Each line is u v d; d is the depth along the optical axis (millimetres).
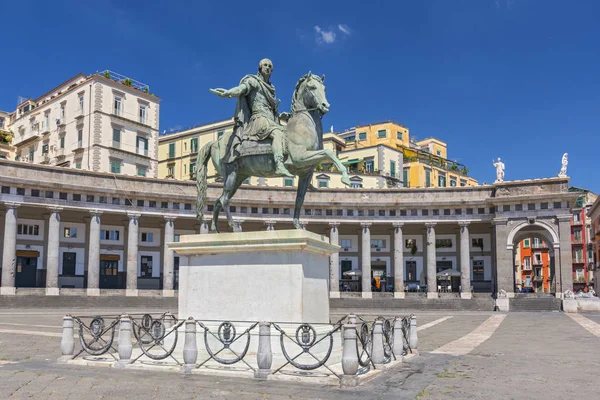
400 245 74562
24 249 66812
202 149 19188
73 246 71250
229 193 18219
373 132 112750
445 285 81625
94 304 59219
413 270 82500
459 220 73625
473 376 15211
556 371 16391
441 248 82312
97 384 13141
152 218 72000
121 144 78688
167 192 69750
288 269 15812
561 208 68562
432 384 13797
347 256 82688
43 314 43656
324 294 16953
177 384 13102
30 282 67438
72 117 79625
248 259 16344
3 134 92812
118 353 16609
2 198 59250
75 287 70812
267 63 17922
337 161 15664
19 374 14469
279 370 14211
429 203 73938
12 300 54906
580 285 117250
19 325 32375
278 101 18172
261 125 17172
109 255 73438
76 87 79500
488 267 79375
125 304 61062
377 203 74688
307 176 17344
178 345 16766
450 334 29828
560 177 69375
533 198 69312
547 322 40500
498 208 71125
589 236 118125
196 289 16953
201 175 19016
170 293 66938
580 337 28141
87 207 64688
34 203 61219
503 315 50781
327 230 81625
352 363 13117
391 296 72000
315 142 16656
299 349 15141
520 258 129250
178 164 100688
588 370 16656
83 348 16609
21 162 61344
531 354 20594
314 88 16641
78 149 76875
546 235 70688
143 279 75000
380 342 15203
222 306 16484
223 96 17062
